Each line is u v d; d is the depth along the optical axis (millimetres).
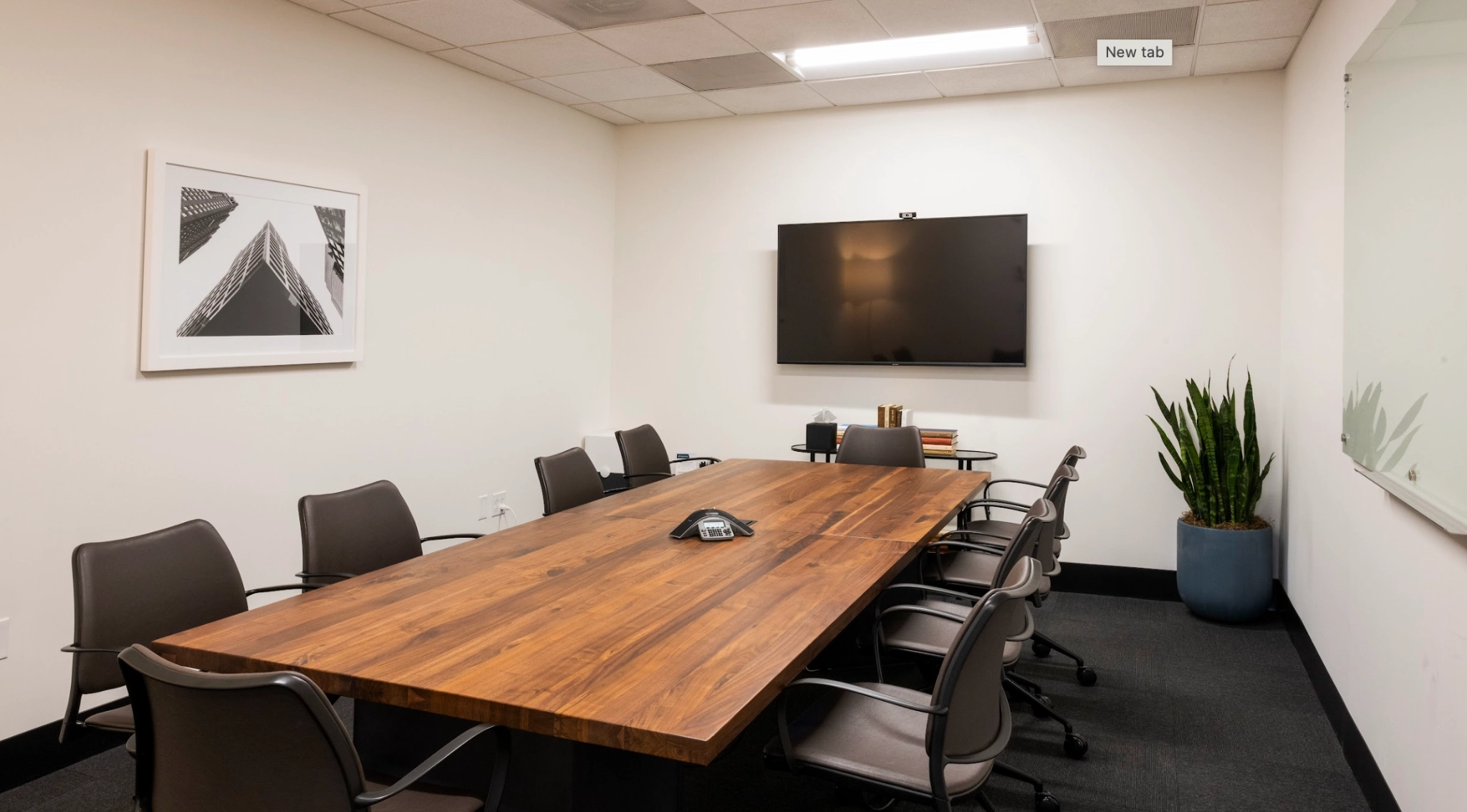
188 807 1679
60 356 3209
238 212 3789
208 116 3678
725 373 6145
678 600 2350
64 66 3184
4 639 3076
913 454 4840
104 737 3348
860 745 2131
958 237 5449
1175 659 4137
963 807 2822
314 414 4215
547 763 2115
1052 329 5348
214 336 3711
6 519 3076
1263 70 4867
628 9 4059
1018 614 2076
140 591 2408
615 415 6387
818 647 2088
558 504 3797
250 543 3932
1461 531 1797
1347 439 3043
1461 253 1863
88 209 3273
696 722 1618
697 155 6145
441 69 4852
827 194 5836
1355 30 3080
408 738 2312
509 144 5355
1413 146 2236
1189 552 4680
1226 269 4992
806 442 5652
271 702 1503
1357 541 3031
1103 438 5273
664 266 6258
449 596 2395
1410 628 2400
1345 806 2826
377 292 4527
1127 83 5133
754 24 4230
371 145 4453
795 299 5852
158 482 3549
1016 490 5469
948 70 4930
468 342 5125
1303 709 3572
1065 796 2895
